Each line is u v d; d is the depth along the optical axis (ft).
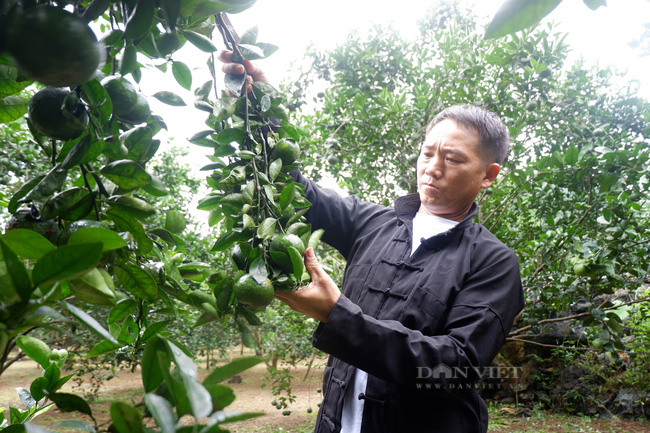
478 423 4.28
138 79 2.82
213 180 3.69
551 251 11.60
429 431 4.02
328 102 16.15
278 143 3.69
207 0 2.13
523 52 13.62
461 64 15.03
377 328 3.47
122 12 2.27
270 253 3.07
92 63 1.73
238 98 3.48
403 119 15.20
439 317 4.21
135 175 2.25
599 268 9.87
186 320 13.03
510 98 14.08
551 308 13.75
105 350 2.57
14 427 1.98
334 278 13.52
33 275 1.36
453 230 4.68
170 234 2.93
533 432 16.85
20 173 11.66
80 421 1.73
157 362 1.72
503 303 4.18
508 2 1.40
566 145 14.61
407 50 17.17
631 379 17.98
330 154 14.92
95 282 1.95
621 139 13.08
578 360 19.72
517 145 13.44
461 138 4.86
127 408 1.40
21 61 1.65
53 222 2.28
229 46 3.52
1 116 2.49
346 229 5.64
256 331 18.07
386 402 4.14
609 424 18.06
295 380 29.86
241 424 19.57
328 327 3.40
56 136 2.16
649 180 10.42
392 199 17.03
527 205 12.94
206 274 3.21
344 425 4.43
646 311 15.40
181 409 1.49
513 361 20.49
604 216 9.80
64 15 1.63
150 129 2.39
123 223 2.37
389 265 4.75
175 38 2.68
